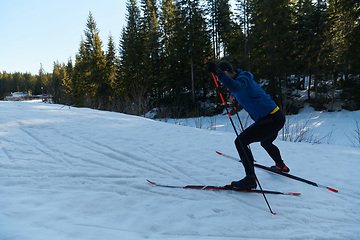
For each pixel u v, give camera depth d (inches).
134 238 68.5
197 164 141.4
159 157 151.7
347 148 196.7
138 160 144.9
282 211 89.7
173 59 941.2
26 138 175.5
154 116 665.0
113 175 118.7
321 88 722.2
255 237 72.8
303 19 727.7
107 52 1457.9
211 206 91.8
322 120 585.0
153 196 99.0
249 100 105.0
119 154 152.8
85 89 1425.9
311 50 722.2
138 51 1152.8
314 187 112.3
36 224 71.2
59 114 285.1
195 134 218.4
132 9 1216.8
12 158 131.4
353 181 118.9
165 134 213.9
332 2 764.6
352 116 587.5
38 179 107.7
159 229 74.7
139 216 82.3
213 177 122.9
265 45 770.2
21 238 62.6
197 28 892.0
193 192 104.0
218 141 195.6
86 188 102.4
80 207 85.5
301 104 760.3
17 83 3587.6
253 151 174.7
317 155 164.2
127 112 587.5
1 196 88.7
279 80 762.8
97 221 77.0
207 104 916.0
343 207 93.3
